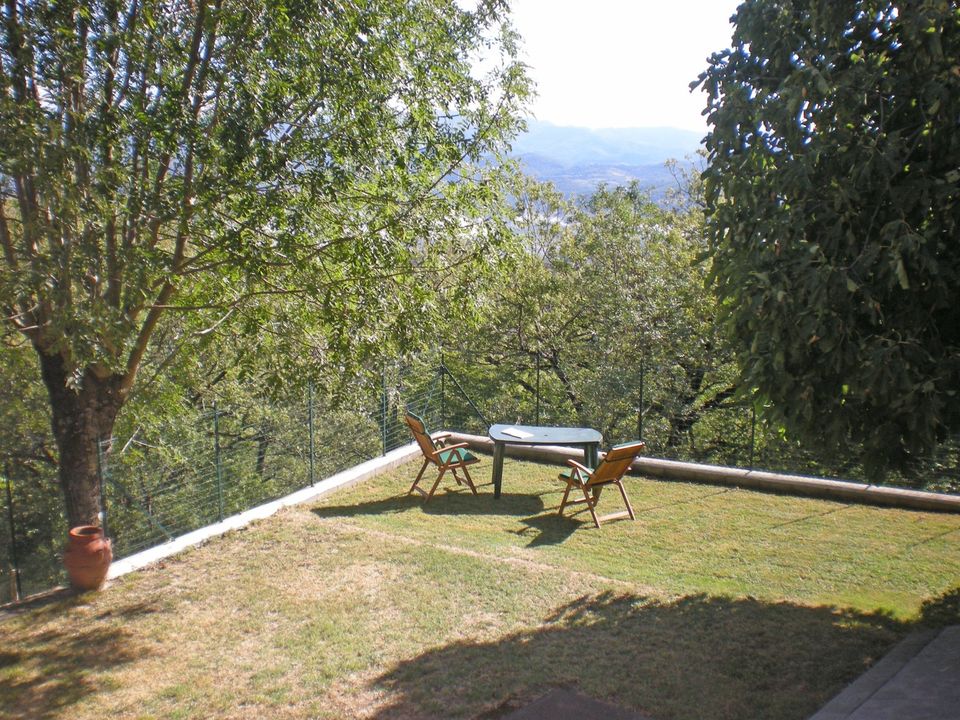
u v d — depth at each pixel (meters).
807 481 9.45
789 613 6.16
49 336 6.54
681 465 10.34
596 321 18.58
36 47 6.75
